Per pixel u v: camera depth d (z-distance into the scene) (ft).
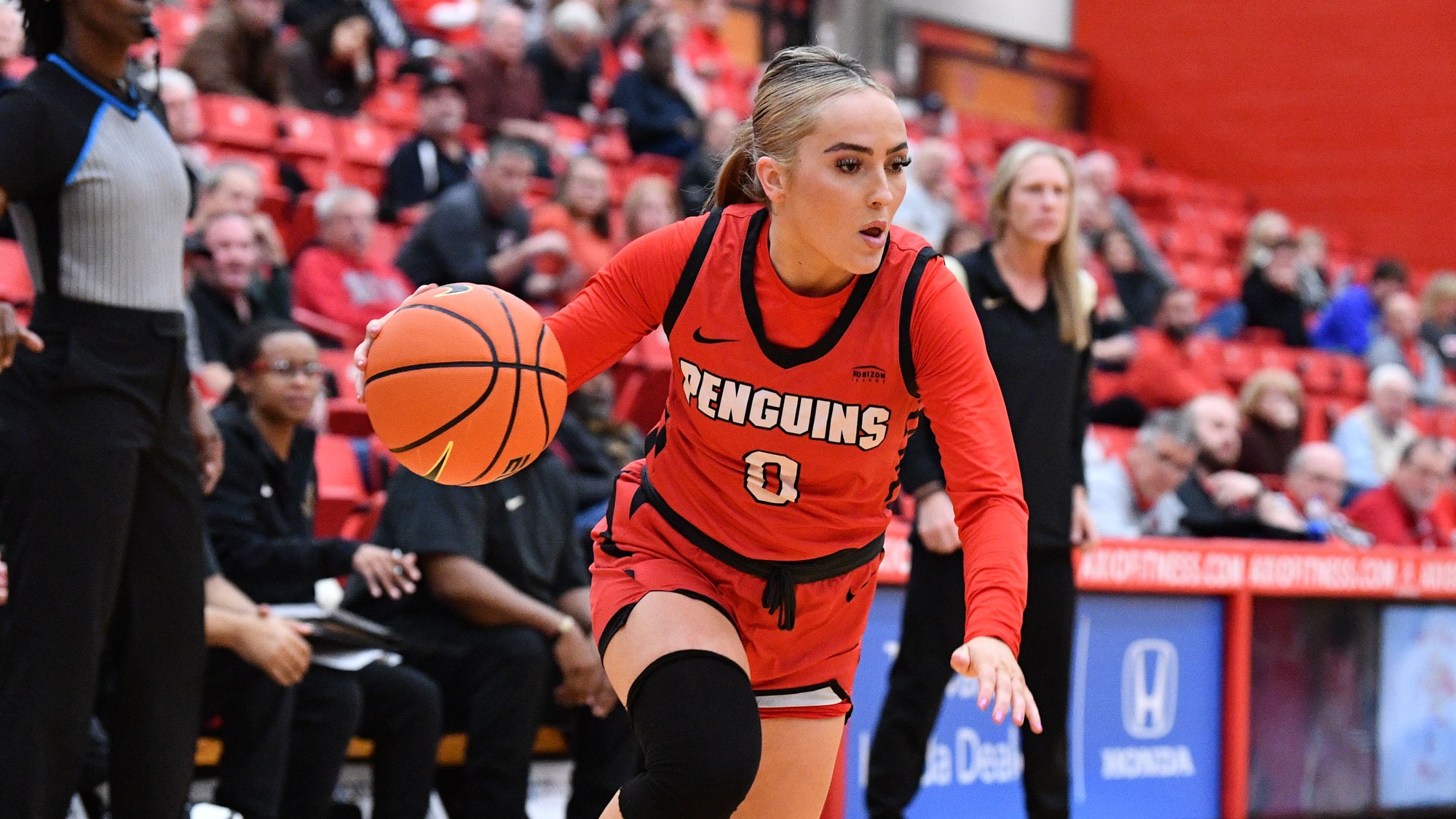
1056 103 148.25
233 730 29.14
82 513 23.61
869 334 18.71
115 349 24.12
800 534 19.81
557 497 35.68
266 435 33.14
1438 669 44.27
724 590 19.93
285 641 28.30
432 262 55.42
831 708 20.76
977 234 57.57
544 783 38.34
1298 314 90.43
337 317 52.47
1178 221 122.11
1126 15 147.13
